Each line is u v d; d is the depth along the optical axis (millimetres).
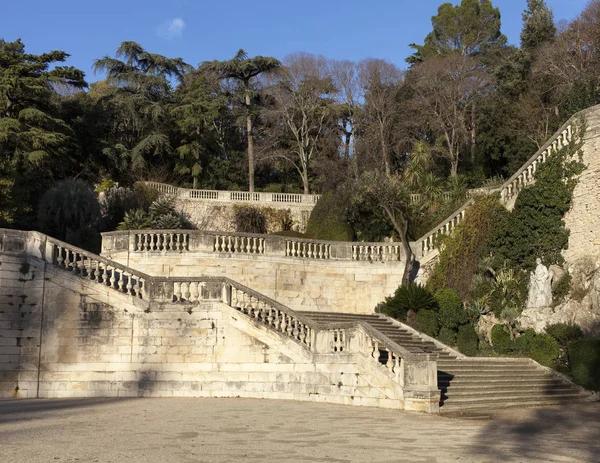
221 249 29516
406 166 58281
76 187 41688
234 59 61094
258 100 63938
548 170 30594
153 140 58094
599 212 28734
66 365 23531
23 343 23812
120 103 60156
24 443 11688
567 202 30141
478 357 25547
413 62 72875
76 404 19859
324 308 30953
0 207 37938
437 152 57406
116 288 23953
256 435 13039
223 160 66188
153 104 59938
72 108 57656
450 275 31328
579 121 30359
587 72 49625
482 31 68688
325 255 31516
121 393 22969
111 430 13602
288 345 21594
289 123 61656
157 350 23016
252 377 22031
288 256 30578
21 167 46156
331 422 15336
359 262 31828
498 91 54688
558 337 26359
